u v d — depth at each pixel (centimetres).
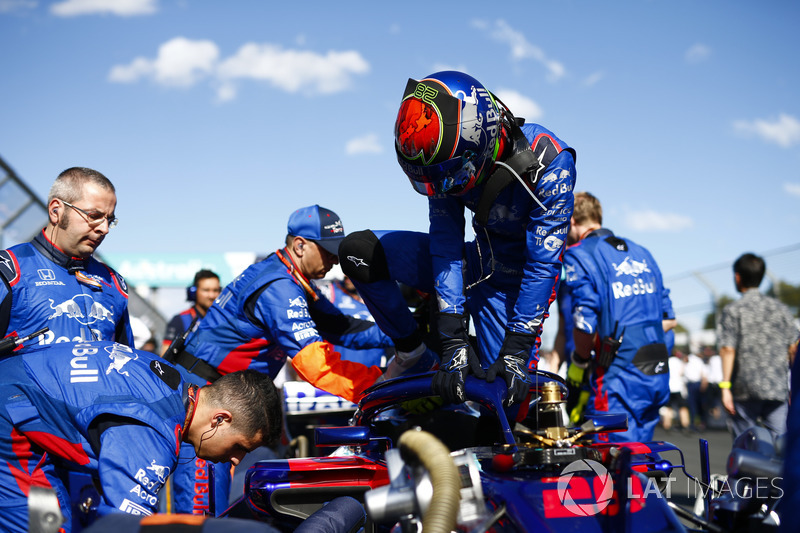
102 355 241
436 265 289
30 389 235
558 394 210
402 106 261
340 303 528
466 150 253
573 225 466
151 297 1495
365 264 313
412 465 155
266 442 241
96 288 312
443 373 253
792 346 507
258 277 381
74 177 300
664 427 1248
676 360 1227
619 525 167
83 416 224
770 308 551
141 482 213
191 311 714
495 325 319
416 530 162
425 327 349
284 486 249
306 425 474
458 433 283
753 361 547
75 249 302
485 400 237
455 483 149
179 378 242
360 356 487
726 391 567
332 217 395
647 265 432
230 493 358
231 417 232
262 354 392
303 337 365
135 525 158
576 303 420
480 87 261
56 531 176
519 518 169
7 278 286
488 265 315
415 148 255
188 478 372
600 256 421
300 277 388
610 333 418
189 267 1742
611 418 270
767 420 546
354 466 252
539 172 274
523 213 290
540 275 277
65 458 241
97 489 242
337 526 206
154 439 220
